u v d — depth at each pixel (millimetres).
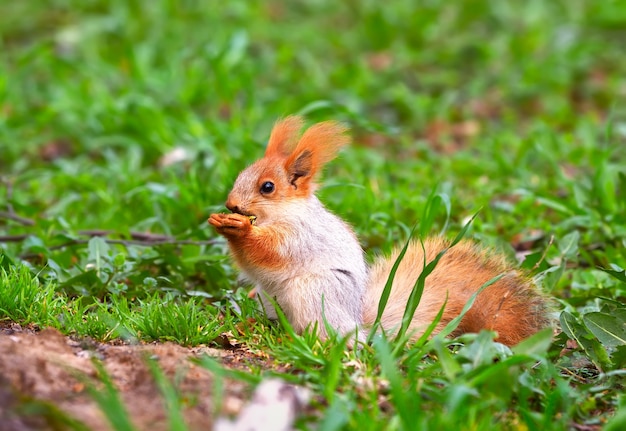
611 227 11344
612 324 7953
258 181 8797
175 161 14188
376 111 18453
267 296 8062
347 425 6184
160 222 11609
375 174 13875
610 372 7445
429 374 7133
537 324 8875
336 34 22328
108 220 12117
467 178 14195
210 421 6332
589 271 10508
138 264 9938
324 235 8680
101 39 20859
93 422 6113
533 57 20750
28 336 7395
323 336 8328
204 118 16562
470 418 6340
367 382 6953
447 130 17719
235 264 8938
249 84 16469
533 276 9453
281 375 7051
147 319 8125
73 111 16422
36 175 14250
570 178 13859
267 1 24703
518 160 14367
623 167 14141
